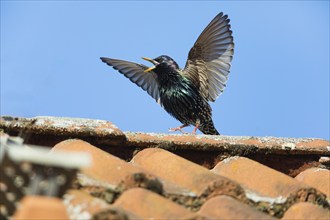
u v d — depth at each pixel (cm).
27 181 457
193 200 716
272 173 820
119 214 549
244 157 898
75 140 827
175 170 791
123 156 873
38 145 824
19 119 822
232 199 715
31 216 438
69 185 449
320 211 735
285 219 748
